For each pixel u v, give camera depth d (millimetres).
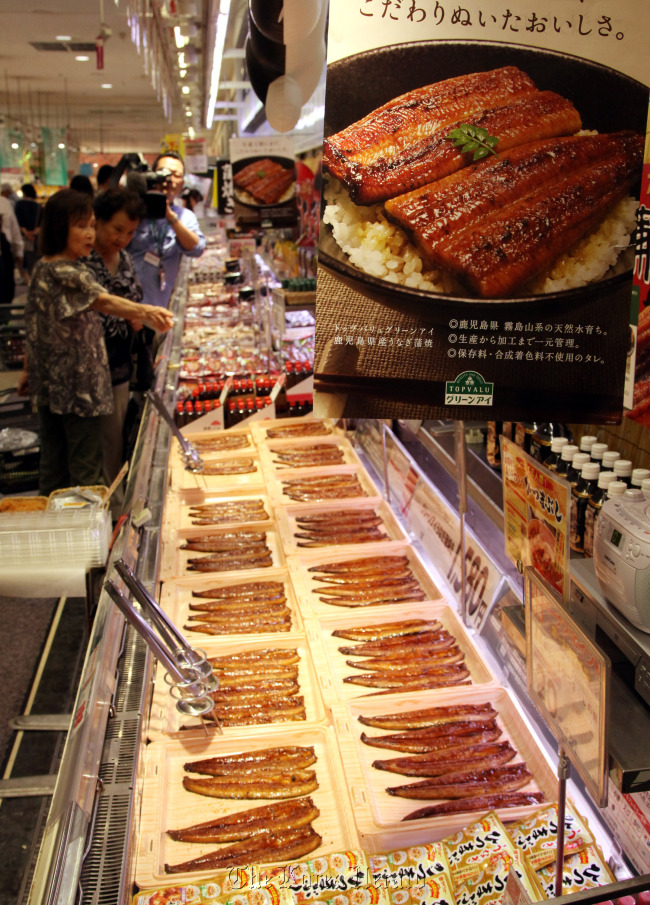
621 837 1603
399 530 3117
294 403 4602
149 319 3967
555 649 1215
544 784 1843
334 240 1572
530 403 1624
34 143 23016
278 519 3258
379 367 1617
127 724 1747
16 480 5262
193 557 3059
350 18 1501
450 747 1982
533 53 1524
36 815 2672
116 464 4953
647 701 1291
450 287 1585
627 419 2188
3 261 10820
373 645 2432
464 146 1553
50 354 4031
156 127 25469
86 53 12422
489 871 1501
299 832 1743
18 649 3662
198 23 8281
